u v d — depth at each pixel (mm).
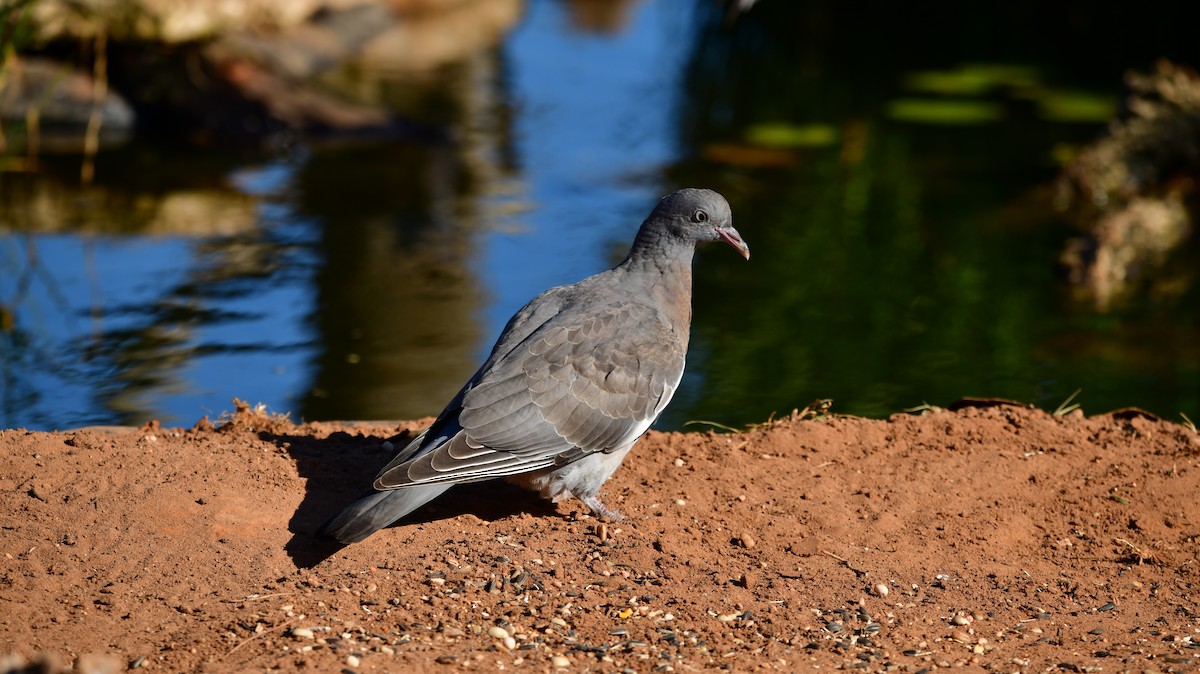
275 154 20094
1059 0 26047
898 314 14102
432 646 6512
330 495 8008
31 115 18672
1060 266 15453
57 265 15188
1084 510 8242
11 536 7301
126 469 7988
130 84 21047
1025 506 8289
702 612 7023
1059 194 18094
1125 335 13492
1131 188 18125
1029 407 9703
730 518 8078
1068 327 13773
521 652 6516
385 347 12961
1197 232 16672
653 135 21297
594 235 16484
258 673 6133
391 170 19375
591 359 7930
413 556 7449
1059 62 25625
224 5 21688
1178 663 6457
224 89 21156
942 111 22312
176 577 7066
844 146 20516
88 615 6676
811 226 16984
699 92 24250
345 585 7102
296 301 14250
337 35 26719
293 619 6699
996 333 13570
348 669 6180
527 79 25438
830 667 6500
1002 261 15867
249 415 9125
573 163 19750
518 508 8242
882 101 23141
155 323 13523
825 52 27062
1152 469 8711
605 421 7910
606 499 8297
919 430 9273
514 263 15477
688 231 8711
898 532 7957
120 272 15008
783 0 27984
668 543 7691
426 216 17266
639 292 8602
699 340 13305
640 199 18016
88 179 18438
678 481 8562
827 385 12117
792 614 7051
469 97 23766
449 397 11750
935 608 7160
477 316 13875
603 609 7004
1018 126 21375
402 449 8336
